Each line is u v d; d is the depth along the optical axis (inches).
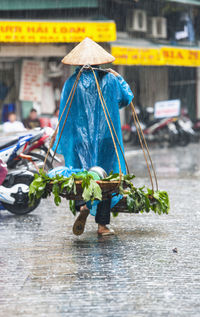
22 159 466.0
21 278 261.9
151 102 1347.2
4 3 978.7
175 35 1270.9
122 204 343.9
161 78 1370.6
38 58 1019.3
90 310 219.0
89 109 330.0
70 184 304.5
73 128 335.0
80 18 999.0
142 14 1162.6
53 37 942.4
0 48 986.1
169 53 1149.1
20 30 932.0
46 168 470.9
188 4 1250.0
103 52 329.4
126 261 287.3
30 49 992.2
